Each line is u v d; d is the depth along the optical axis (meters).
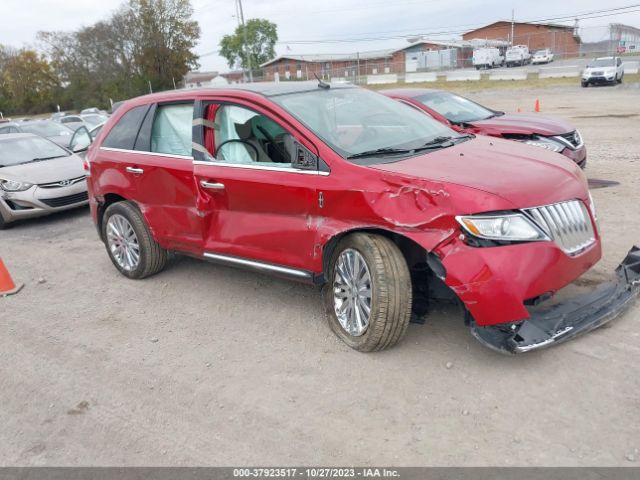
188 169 4.90
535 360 3.70
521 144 4.64
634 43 52.88
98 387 3.93
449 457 2.95
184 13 68.69
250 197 4.46
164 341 4.51
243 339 4.41
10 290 5.94
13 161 9.55
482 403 3.34
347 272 4.02
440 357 3.85
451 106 8.85
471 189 3.43
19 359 4.44
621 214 6.61
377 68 64.69
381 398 3.49
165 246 5.44
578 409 3.21
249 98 4.57
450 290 3.81
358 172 3.84
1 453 3.34
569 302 3.96
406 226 3.58
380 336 3.80
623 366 3.54
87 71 69.81
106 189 5.79
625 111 17.56
